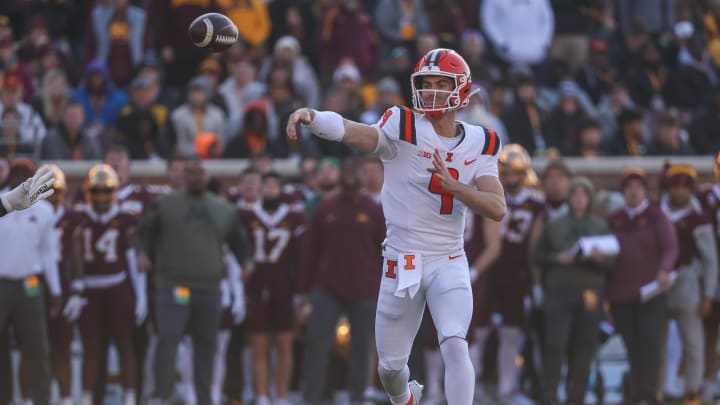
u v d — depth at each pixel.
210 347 37.62
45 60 51.16
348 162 38.66
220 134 47.81
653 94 56.75
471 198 21.73
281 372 40.09
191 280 37.19
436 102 22.22
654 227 38.88
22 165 36.12
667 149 49.84
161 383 36.88
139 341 39.28
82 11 57.38
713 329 41.50
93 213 38.09
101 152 45.94
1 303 35.28
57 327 37.72
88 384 38.25
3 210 22.50
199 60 52.00
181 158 40.59
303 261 39.06
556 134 50.09
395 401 24.47
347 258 38.38
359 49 53.78
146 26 52.53
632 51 58.91
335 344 41.62
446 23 57.06
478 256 39.34
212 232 37.53
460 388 22.11
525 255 40.62
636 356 38.91
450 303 22.48
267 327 39.97
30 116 44.78
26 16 56.72
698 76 57.38
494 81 52.00
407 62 52.38
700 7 65.50
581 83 56.16
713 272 39.62
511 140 49.06
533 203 40.72
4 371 37.16
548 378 38.66
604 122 53.09
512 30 57.84
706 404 41.66
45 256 36.62
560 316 38.53
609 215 40.00
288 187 42.59
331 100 47.31
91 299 38.06
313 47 55.81
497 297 40.62
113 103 48.78
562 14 59.16
